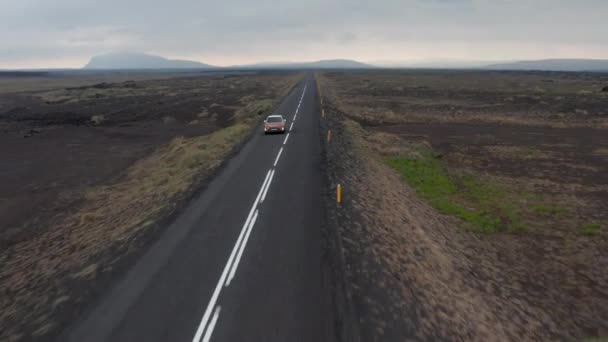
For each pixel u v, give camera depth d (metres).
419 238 13.20
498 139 36.94
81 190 24.80
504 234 15.75
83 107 73.88
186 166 23.88
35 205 22.27
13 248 16.33
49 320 8.17
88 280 9.70
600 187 21.91
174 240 11.71
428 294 9.31
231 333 7.33
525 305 10.61
